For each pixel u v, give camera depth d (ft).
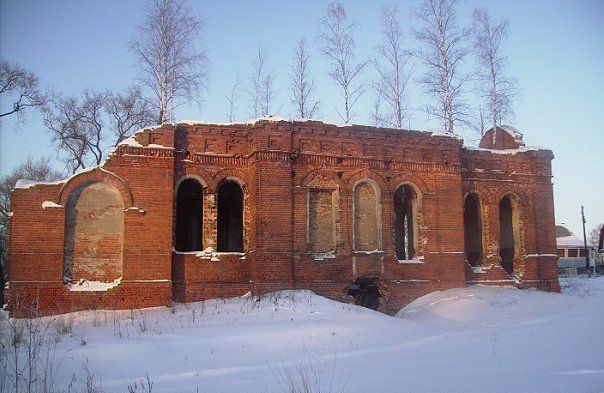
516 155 99.35
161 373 37.63
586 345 40.86
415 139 88.48
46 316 70.79
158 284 75.25
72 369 38.22
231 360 41.88
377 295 85.61
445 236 87.92
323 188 82.79
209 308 70.95
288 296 72.59
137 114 144.66
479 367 35.91
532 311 69.05
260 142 79.61
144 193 76.69
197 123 81.20
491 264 94.63
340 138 84.33
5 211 165.27
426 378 33.35
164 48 108.37
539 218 99.09
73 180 74.69
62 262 72.84
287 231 78.95
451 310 74.59
